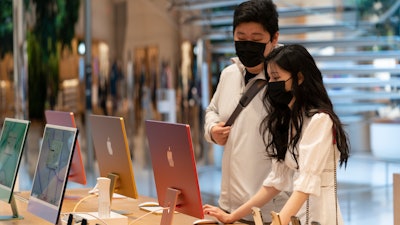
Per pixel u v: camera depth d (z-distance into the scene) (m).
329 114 3.33
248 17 4.01
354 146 9.86
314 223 2.90
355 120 9.62
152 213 4.17
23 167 9.71
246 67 4.15
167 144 3.62
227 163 4.24
